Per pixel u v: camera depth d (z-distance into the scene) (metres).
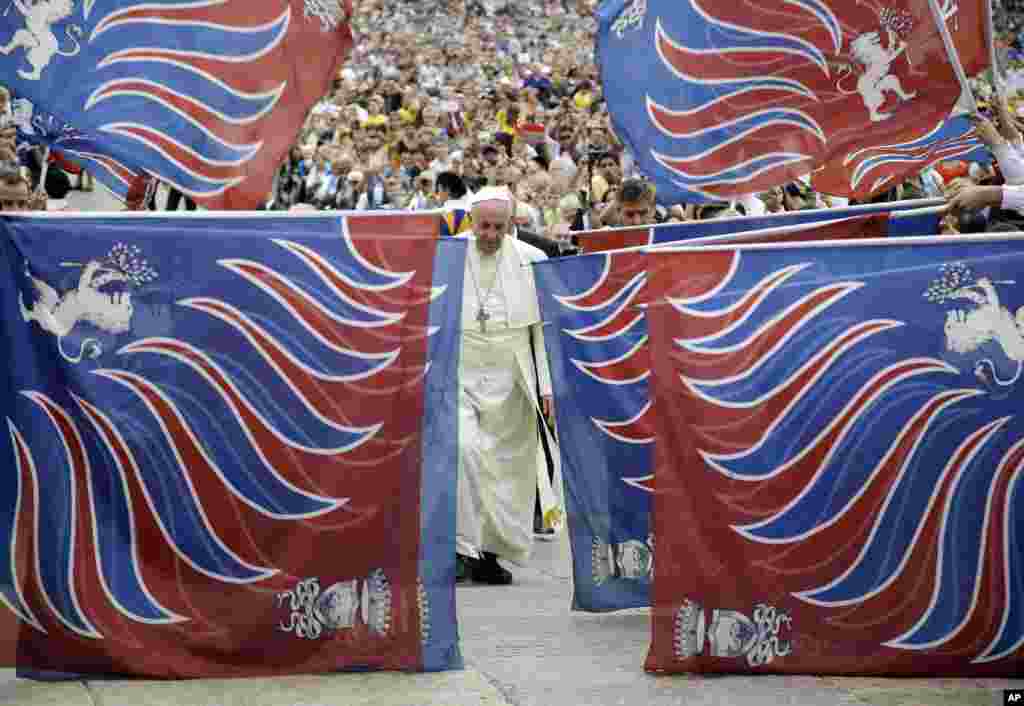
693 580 6.44
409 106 30.64
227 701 6.07
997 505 6.35
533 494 9.22
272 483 6.46
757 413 6.44
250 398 6.45
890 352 6.41
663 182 7.68
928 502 6.39
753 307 6.47
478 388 9.09
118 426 6.36
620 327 7.95
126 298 6.37
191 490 6.41
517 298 9.08
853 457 6.41
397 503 6.53
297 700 6.10
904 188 13.09
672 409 6.46
